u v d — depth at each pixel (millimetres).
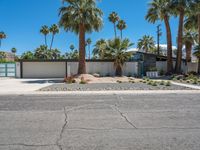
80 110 11266
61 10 34344
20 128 7934
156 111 10805
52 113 10547
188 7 41812
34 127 8055
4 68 44938
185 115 9875
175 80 32562
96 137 6855
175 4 41969
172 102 13703
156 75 41156
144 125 8219
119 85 25562
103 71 42656
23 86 25172
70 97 16625
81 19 33562
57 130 7633
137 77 39906
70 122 8758
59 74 43594
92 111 10961
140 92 19109
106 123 8555
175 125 8195
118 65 40531
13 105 13016
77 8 33938
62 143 6348
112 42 40688
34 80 35438
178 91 19641
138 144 6242
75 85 26062
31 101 14656
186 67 47188
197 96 16766
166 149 5871
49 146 6125
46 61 43406
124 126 8094
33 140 6617
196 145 6145
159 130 7570
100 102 13922
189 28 48438
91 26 34625
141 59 43781
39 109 11625
